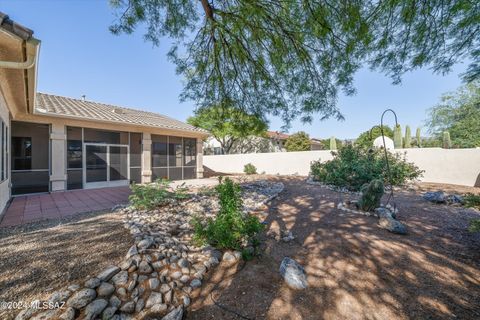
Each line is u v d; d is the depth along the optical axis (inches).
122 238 128.6
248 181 424.2
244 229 119.5
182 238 138.6
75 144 331.6
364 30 124.1
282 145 1085.1
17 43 114.5
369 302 86.6
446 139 575.8
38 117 290.8
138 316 77.4
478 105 593.3
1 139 196.7
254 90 224.4
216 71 218.8
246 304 86.1
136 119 421.4
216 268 110.2
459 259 117.4
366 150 358.0
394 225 154.0
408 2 113.0
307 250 129.3
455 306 83.7
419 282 98.7
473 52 132.6
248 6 152.6
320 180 392.8
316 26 137.6
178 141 476.1
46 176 320.8
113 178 373.1
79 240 125.0
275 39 172.9
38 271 92.0
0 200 189.5
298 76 190.9
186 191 269.9
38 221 163.8
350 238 144.9
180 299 87.6
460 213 198.1
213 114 248.8
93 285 82.7
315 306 84.9
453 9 110.4
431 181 381.4
